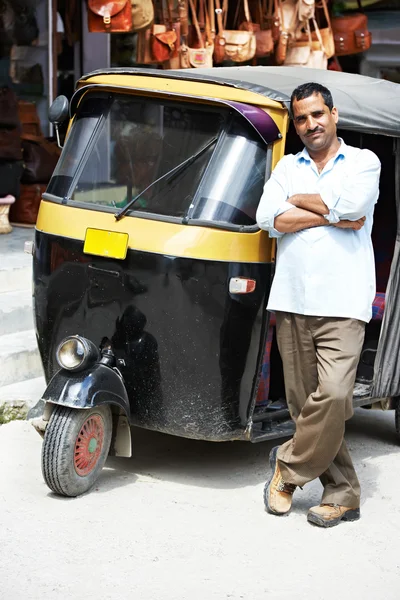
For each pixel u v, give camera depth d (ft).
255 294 15.43
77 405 14.84
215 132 15.62
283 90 16.08
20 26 32.73
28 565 12.94
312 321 14.46
